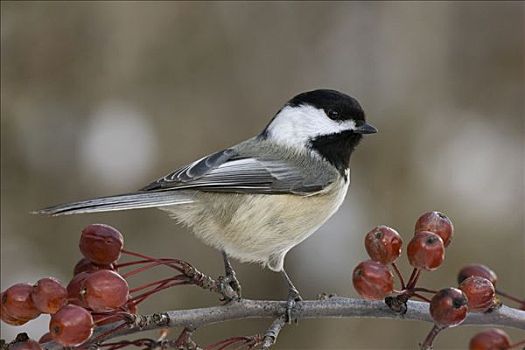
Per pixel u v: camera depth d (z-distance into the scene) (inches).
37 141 467.8
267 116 504.1
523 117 524.1
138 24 485.4
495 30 538.3
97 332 189.5
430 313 183.3
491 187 491.8
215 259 482.9
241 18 513.0
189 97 494.9
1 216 456.4
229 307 206.1
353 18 527.5
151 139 478.9
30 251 456.1
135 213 483.5
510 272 475.8
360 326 466.0
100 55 478.3
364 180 490.9
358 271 188.9
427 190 488.7
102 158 470.0
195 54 498.9
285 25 520.4
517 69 535.2
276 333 201.6
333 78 517.0
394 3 527.5
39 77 470.0
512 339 422.9
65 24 472.7
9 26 466.9
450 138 508.1
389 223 479.2
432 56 524.7
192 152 484.4
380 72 518.9
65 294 176.4
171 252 478.6
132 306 193.5
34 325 392.5
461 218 482.6
